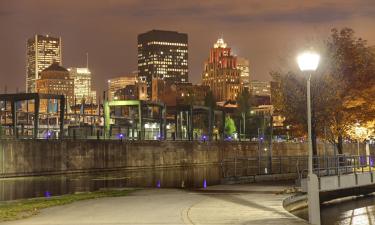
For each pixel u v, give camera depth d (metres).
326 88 51.66
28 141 77.19
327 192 42.94
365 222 33.66
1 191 53.25
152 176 80.44
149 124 145.50
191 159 113.38
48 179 73.06
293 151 142.88
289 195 32.41
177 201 29.23
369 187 46.94
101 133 111.75
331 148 107.31
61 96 89.81
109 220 22.03
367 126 52.72
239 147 130.62
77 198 32.09
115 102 112.75
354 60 51.56
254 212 24.31
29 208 26.94
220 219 22.11
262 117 168.88
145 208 26.11
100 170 89.75
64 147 83.19
